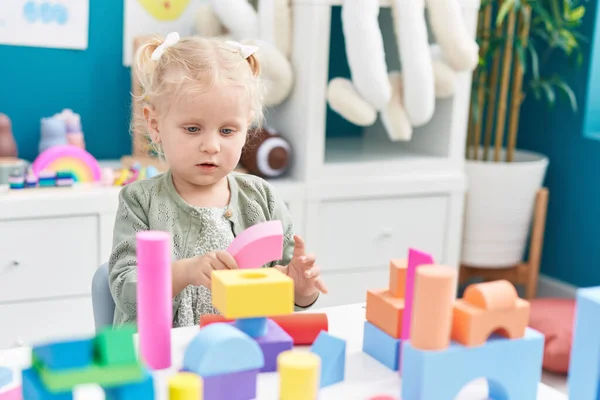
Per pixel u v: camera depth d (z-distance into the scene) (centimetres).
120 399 53
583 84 233
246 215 116
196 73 98
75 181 186
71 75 209
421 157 210
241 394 64
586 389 64
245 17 192
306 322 78
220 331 64
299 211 192
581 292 65
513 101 227
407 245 208
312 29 184
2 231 167
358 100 186
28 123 208
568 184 240
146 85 107
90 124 214
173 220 109
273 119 205
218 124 98
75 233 175
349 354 76
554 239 247
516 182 221
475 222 224
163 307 67
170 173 112
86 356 53
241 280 66
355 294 204
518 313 66
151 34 213
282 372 59
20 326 174
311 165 192
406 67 186
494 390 68
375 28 181
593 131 236
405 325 71
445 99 209
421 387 62
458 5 190
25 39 202
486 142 232
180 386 55
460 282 234
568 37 220
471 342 64
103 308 102
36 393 52
